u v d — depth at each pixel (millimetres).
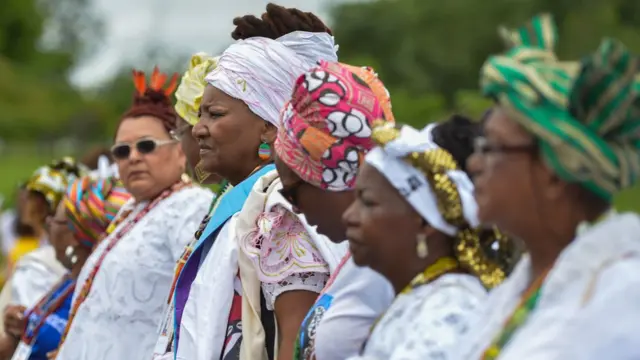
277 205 6238
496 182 4250
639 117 4043
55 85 108250
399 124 4941
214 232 6785
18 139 91562
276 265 6145
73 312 8172
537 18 4391
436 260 4812
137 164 8141
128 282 7859
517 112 4129
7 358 10156
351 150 5613
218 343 6430
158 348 7051
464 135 4848
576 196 4168
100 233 9367
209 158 6875
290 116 5738
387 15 60312
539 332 4000
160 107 8312
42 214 11625
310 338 5504
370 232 4809
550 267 4301
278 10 6875
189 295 6641
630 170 4082
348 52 60750
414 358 4477
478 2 54188
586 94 4043
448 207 4676
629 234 4000
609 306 3826
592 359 3816
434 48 54250
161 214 7988
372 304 5246
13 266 12633
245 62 6754
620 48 4016
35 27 112188
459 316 4555
